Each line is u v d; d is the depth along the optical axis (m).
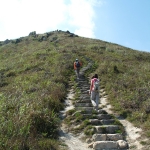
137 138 9.16
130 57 34.22
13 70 26.12
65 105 13.77
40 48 43.16
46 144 8.05
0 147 7.00
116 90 15.79
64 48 40.12
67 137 9.55
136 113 11.38
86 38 61.00
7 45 56.62
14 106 11.38
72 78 21.56
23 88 16.50
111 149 8.58
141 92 14.04
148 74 19.44
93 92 12.89
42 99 12.70
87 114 11.59
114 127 10.04
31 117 9.53
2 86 19.42
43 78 19.78
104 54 35.19
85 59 30.88
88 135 9.70
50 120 10.00
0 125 8.62
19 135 8.05
